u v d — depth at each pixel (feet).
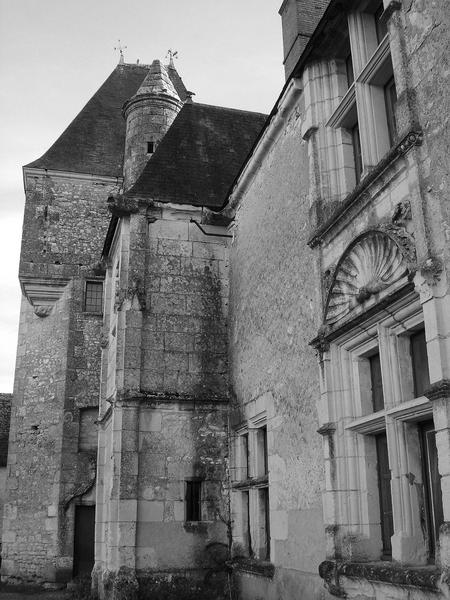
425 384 17.17
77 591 40.42
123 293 33.14
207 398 32.53
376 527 18.88
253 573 27.09
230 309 34.27
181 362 32.99
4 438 71.46
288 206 26.71
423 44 16.83
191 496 31.30
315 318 22.56
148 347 32.76
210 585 29.37
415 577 14.74
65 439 52.31
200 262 34.91
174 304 33.81
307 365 23.35
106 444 36.94
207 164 38.06
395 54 17.87
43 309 56.90
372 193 18.76
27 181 59.00
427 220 15.83
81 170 59.98
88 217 59.06
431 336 15.08
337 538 19.19
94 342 55.47
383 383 17.93
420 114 16.61
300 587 22.40
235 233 34.68
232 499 31.27
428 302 15.30
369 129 20.34
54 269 56.54
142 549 29.48
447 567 13.73
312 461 22.27
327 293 21.38
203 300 34.37
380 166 17.88
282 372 25.86
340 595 18.48
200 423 32.30
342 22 22.68
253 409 29.17
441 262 15.19
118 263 37.14
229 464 31.96
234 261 34.40
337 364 20.61
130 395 31.27
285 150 27.53
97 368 54.80
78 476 51.60
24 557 51.01
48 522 50.78
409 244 16.53
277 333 26.84
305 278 24.21
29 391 55.83
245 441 31.48
